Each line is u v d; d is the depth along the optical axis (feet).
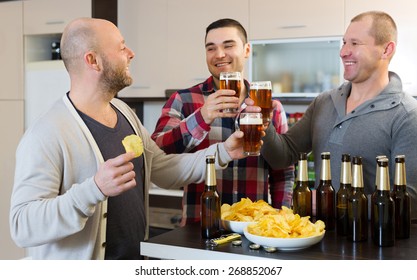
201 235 4.36
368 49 5.58
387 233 3.98
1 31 13.12
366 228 4.17
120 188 4.23
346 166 4.33
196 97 6.78
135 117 5.77
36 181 4.51
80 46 4.95
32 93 12.82
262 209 4.57
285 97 11.26
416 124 5.35
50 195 4.54
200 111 5.35
